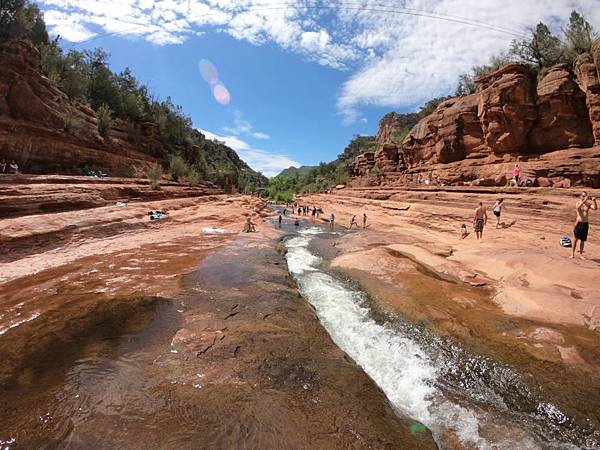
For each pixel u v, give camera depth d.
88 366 4.39
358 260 11.91
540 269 8.91
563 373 4.79
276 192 104.12
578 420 4.04
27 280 8.10
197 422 3.41
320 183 84.50
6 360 4.50
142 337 5.29
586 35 24.91
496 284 8.73
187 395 3.85
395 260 11.53
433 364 5.53
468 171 26.70
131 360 4.59
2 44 20.55
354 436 3.45
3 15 21.45
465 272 9.88
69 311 6.21
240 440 3.20
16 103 20.11
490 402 4.56
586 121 22.23
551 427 4.04
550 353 5.24
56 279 8.22
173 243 13.55
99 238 12.81
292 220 30.83
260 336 5.54
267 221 28.17
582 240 9.62
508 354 5.38
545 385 4.61
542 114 23.91
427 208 21.05
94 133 27.06
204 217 20.78
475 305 7.49
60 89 26.72
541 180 20.14
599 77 21.42
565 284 7.88
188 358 4.69
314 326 6.30
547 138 23.84
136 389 3.92
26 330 5.42
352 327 7.01
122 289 7.54
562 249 11.01
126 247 12.26
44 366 4.38
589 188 16.83
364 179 47.66
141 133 40.91
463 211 18.19
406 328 6.75
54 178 16.73
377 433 3.56
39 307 6.38
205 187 41.56
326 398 4.06
